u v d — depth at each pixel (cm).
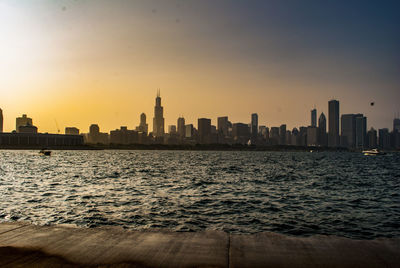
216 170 7356
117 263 694
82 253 746
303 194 3234
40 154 19725
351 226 1900
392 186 4184
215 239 848
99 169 7462
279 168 8612
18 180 4566
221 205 2508
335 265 688
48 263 693
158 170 7212
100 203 2538
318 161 15288
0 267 668
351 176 6034
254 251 764
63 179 4788
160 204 2517
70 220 1958
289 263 697
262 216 2131
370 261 709
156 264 690
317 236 878
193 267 676
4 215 2081
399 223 1973
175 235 880
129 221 1948
